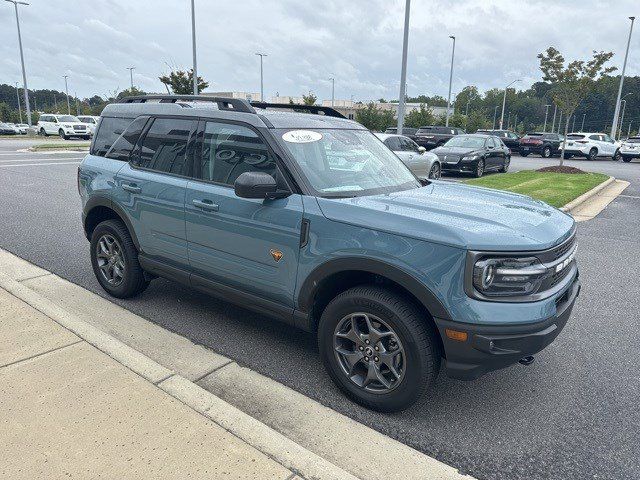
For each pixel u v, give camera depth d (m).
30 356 3.54
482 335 2.84
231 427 2.86
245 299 3.85
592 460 2.90
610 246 7.79
